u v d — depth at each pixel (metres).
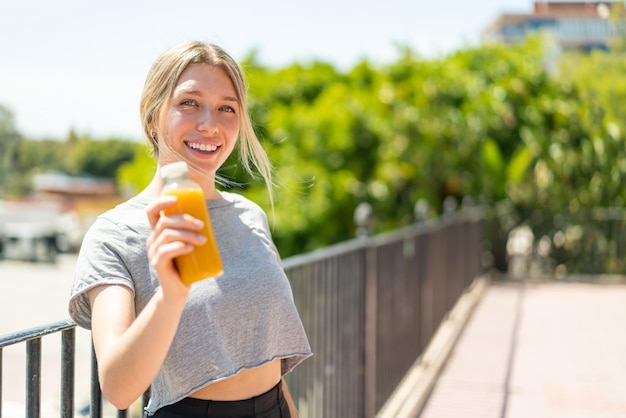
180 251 1.28
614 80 12.92
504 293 10.41
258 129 2.51
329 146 13.46
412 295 5.86
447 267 7.91
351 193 13.08
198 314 1.67
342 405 3.85
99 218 1.64
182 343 1.65
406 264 5.62
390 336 5.05
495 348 6.92
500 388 5.58
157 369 1.37
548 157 12.62
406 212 13.40
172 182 1.35
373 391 4.43
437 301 7.18
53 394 6.91
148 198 1.69
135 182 14.84
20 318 12.37
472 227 10.60
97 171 68.50
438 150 13.22
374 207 13.30
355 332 4.14
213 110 1.72
